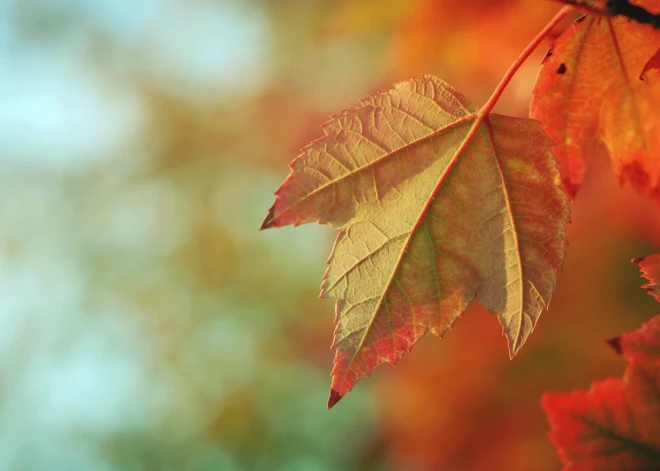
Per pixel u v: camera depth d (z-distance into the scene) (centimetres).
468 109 56
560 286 93
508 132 56
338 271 56
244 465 195
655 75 56
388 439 116
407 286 56
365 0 89
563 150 58
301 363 176
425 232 56
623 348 56
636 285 87
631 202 81
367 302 56
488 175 56
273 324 180
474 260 56
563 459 56
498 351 99
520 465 95
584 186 85
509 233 56
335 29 105
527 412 96
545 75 57
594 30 56
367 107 56
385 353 56
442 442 104
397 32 85
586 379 91
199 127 188
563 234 56
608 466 56
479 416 101
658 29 56
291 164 56
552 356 95
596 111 57
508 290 56
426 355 106
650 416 55
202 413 198
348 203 56
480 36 73
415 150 56
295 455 188
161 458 210
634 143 57
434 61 80
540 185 56
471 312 101
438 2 75
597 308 90
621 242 86
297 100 140
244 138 170
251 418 190
